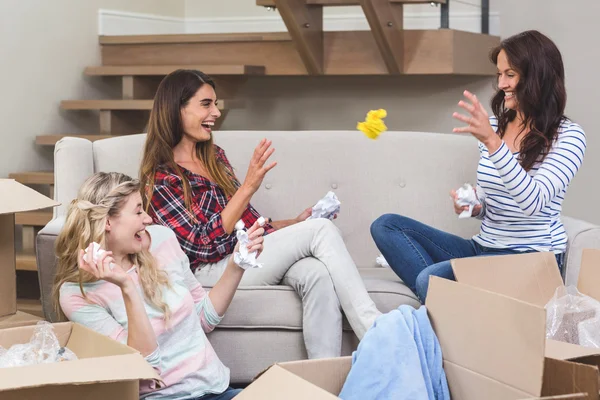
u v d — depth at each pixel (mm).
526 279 2514
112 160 3787
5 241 2646
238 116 6375
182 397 2568
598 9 5332
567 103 5457
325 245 3146
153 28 6445
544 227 3184
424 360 1957
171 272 2730
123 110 5613
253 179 3281
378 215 3881
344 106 6070
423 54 5145
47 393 1771
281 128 6258
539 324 1709
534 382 1711
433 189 3879
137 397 1890
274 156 3941
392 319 1997
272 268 3213
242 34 5566
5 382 1676
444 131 5805
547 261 2562
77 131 5699
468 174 3893
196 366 2602
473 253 3346
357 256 3883
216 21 6715
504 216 3213
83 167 3660
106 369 1765
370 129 2717
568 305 2244
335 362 1980
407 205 3873
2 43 4996
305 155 3932
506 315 1797
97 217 2498
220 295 2822
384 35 4930
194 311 2691
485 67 5508
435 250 3338
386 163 3912
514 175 2775
